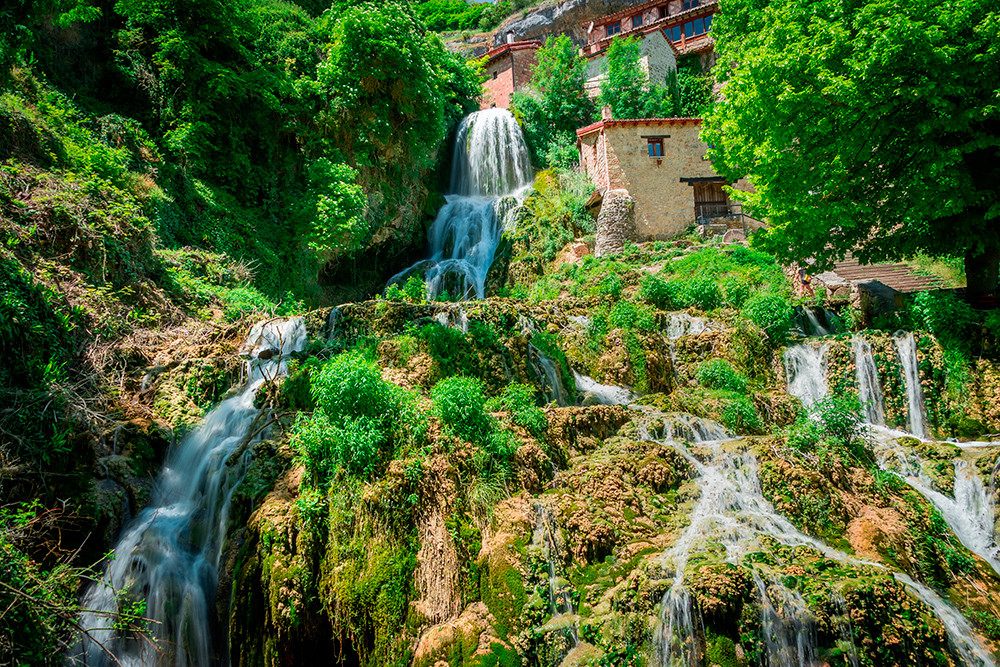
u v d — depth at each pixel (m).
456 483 9.34
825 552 9.01
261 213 19.84
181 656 8.56
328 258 21.30
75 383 10.76
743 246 22.09
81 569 7.87
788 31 13.45
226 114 19.45
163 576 8.91
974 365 12.83
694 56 38.50
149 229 14.44
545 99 32.69
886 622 7.59
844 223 13.57
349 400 9.93
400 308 13.32
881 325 14.95
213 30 19.16
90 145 14.77
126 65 18.31
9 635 6.74
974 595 8.87
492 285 23.80
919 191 12.69
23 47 12.33
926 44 11.39
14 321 9.94
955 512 10.44
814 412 11.73
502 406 11.40
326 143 21.44
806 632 7.44
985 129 12.86
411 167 24.92
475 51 52.50
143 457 10.37
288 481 9.48
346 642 8.20
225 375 12.31
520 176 30.02
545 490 9.87
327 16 24.66
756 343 14.82
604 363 14.31
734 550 8.67
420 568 8.48
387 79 22.38
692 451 10.92
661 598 7.79
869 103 12.30
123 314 12.88
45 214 12.09
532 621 7.97
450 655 7.65
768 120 14.02
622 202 24.30
